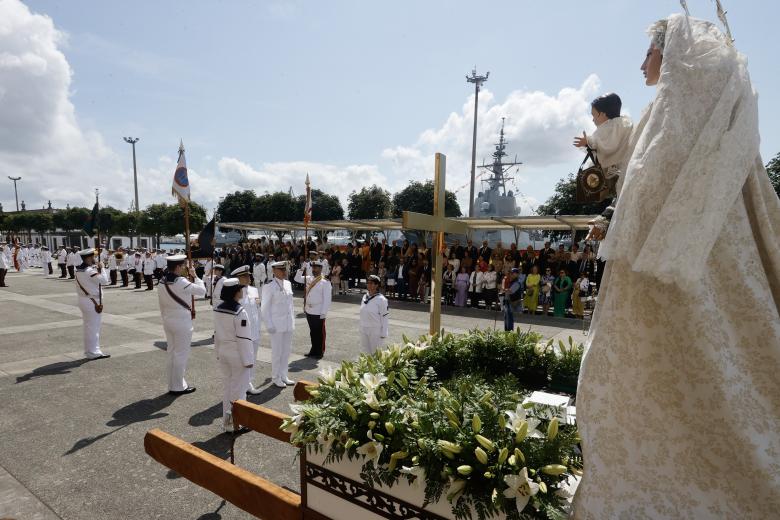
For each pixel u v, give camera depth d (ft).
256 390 21.54
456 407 5.96
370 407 6.21
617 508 4.16
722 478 3.90
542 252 51.55
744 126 3.91
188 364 25.84
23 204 211.00
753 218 4.28
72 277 79.82
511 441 5.25
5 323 37.88
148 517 11.38
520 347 9.74
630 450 4.22
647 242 3.82
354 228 78.38
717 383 3.85
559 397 7.52
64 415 18.08
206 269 57.31
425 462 5.34
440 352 9.86
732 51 4.12
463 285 50.98
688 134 3.94
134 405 19.31
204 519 11.30
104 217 82.89
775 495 3.66
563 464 5.04
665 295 4.08
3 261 66.80
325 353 28.99
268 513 7.28
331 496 6.45
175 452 8.84
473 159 90.53
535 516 4.68
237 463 14.26
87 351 26.76
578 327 39.55
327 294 28.04
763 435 3.78
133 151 130.00
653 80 4.92
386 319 23.77
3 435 16.16
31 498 12.16
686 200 3.76
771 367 3.85
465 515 5.01
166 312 20.61
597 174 5.28
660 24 4.80
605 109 5.69
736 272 3.97
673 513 3.99
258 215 146.20
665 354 4.12
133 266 69.51
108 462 14.17
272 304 22.16
